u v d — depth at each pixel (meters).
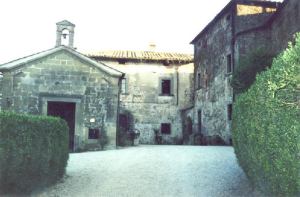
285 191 5.79
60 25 19.27
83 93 17.23
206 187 8.50
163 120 27.50
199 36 25.72
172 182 9.04
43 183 8.11
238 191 7.98
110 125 17.25
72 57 17.31
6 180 7.04
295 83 5.96
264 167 6.35
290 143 5.56
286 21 16.33
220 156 12.58
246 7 19.56
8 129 6.89
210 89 22.98
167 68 28.08
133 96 27.44
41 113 16.70
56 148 8.49
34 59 16.94
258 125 6.62
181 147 17.66
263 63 13.84
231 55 19.42
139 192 8.18
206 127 23.39
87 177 9.56
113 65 27.38
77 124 16.97
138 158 12.67
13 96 16.61
